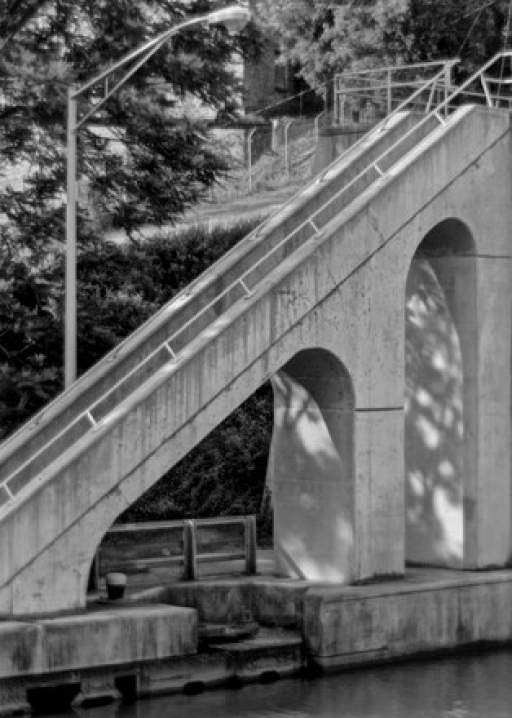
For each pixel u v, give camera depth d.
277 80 79.00
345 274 37.19
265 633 36.94
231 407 35.06
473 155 39.94
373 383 37.91
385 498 38.28
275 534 39.16
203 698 33.91
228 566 40.62
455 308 40.56
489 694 34.38
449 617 38.50
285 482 38.91
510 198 40.97
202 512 52.81
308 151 73.19
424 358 41.28
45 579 32.56
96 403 33.91
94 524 33.12
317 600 36.28
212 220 64.50
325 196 39.91
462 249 40.34
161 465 33.94
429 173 38.84
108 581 35.12
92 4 46.88
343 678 35.94
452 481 40.81
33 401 45.69
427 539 41.28
